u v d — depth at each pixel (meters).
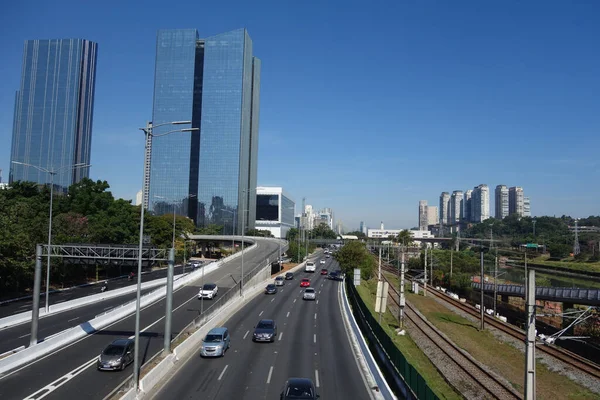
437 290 87.50
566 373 34.12
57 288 68.19
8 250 54.41
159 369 25.55
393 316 54.47
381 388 23.52
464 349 40.41
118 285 72.56
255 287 70.88
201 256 157.38
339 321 45.91
